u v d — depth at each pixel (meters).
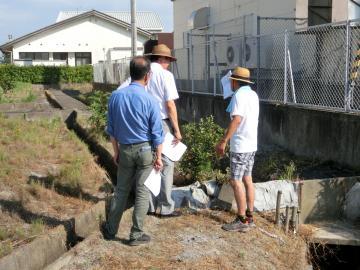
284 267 4.95
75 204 6.62
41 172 7.94
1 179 7.19
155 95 5.59
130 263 4.66
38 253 4.82
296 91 9.52
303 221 6.27
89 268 4.54
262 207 6.20
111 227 5.17
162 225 5.72
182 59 15.91
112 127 4.96
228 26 15.83
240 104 5.36
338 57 8.27
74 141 10.50
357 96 7.69
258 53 10.68
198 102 13.58
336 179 6.38
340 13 11.42
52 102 21.17
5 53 49.84
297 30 9.00
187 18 20.47
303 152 8.69
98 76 32.78
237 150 5.46
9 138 9.87
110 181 7.96
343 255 5.97
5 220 5.83
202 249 5.09
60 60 45.31
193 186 6.56
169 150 5.70
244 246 5.25
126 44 45.88
